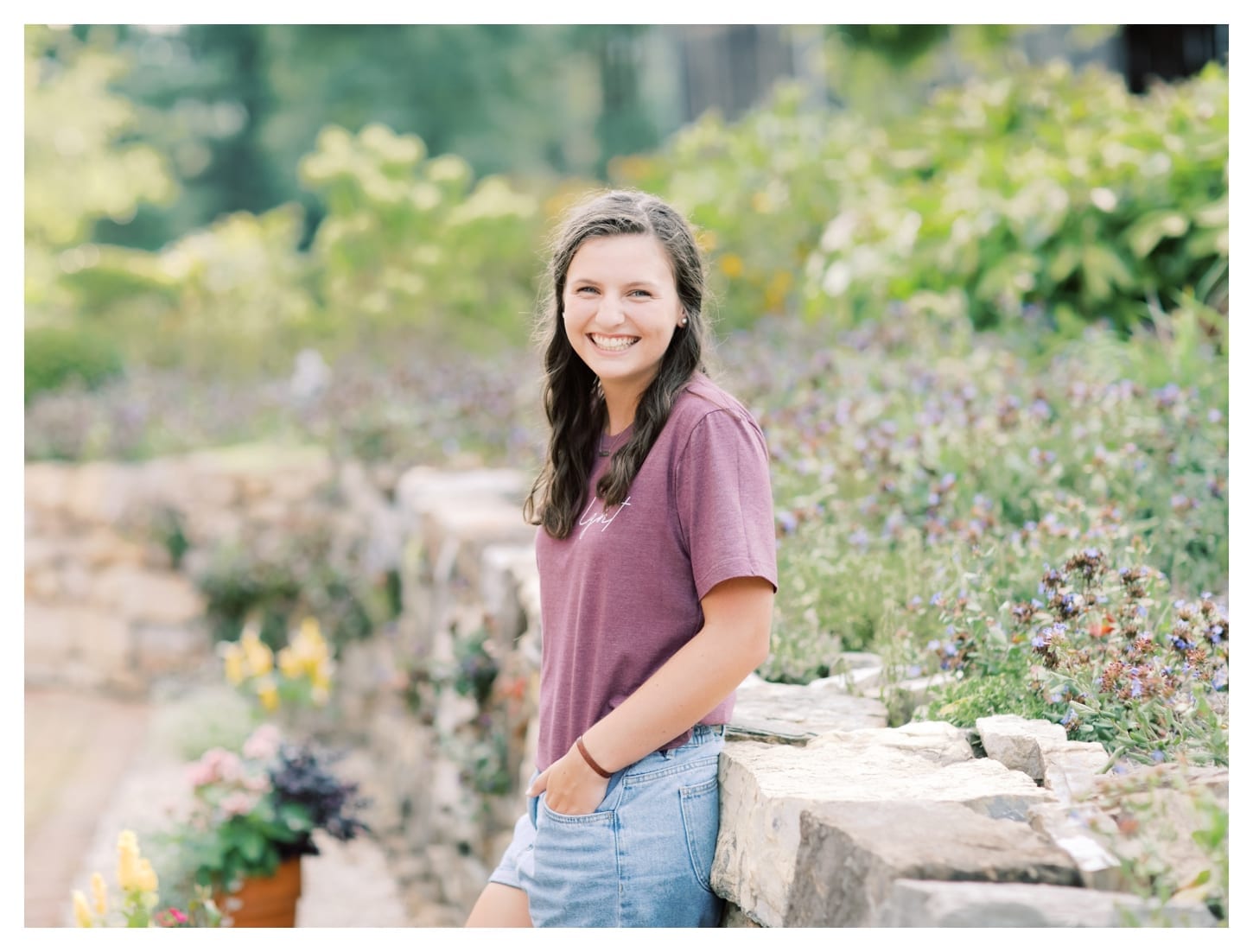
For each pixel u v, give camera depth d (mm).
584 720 1957
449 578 4738
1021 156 5082
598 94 19172
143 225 17891
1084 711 2139
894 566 3016
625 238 1958
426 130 17719
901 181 5992
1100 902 1558
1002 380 3875
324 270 11258
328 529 7164
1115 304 4504
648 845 1926
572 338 2008
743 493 1842
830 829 1729
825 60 9352
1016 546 2732
